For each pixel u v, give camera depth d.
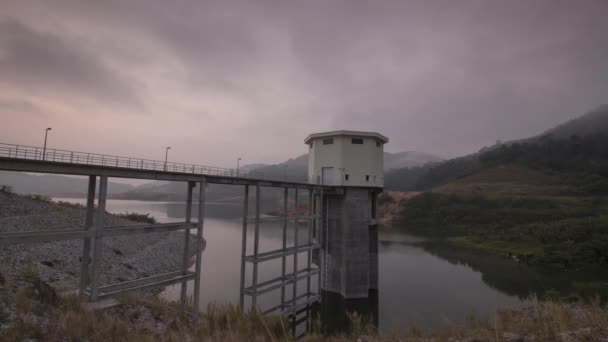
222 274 45.19
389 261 57.94
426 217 112.38
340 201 38.59
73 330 13.34
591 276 48.66
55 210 48.53
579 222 70.69
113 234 18.05
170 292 35.62
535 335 11.25
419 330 14.96
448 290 41.28
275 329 18.08
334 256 38.50
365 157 38.56
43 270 26.94
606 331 10.78
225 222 117.75
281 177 35.75
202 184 23.69
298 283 43.59
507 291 41.28
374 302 36.56
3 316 13.30
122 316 17.66
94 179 17.81
